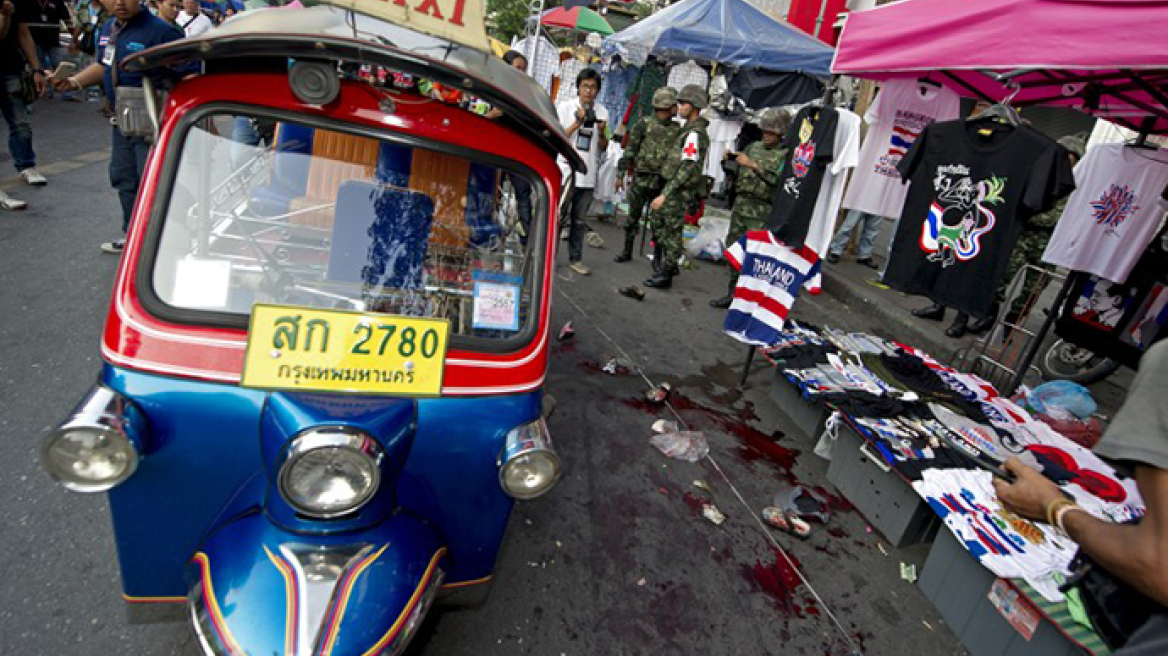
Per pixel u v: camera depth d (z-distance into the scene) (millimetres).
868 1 10227
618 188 8805
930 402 3781
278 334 1542
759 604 2645
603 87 11352
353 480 1460
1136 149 4137
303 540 1480
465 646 2195
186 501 1589
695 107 6066
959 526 2674
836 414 3580
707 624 2490
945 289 3703
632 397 4207
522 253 1849
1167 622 1252
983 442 3395
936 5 3268
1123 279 4113
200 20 7832
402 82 1824
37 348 3463
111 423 1364
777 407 4387
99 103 10383
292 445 1417
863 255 7891
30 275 4246
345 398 1572
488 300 1810
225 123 1592
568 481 3213
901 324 6113
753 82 9219
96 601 2117
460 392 1684
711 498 3291
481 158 1716
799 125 4195
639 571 2699
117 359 1477
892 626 2652
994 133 3426
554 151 1861
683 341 5273
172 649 1994
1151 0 2346
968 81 4527
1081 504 2906
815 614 2648
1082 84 4148
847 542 3133
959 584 2668
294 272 1718
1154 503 1185
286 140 1662
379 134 1634
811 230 4125
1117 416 1258
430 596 1582
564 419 3777
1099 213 4242
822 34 11016
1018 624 2379
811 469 3725
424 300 1770
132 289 1508
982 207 3473
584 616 2418
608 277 6613
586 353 4746
